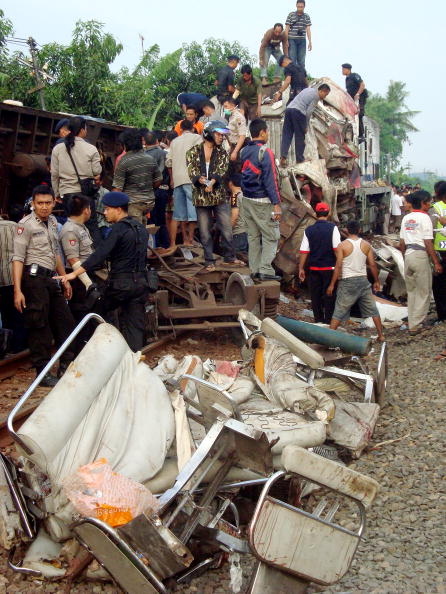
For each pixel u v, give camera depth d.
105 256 7.02
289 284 13.69
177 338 9.70
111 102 23.23
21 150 10.95
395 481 5.82
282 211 13.32
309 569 4.12
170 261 9.93
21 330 8.02
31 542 4.42
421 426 6.99
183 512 4.29
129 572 3.85
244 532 4.90
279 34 17.89
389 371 9.06
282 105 16.66
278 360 6.09
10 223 7.89
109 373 4.62
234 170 11.86
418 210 10.80
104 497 3.87
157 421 4.66
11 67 22.41
